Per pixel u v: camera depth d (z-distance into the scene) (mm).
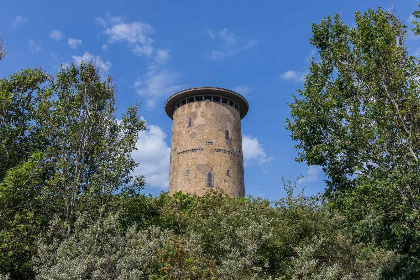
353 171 15289
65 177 18656
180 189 39812
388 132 14320
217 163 40344
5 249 16469
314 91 16500
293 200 21766
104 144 19203
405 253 14109
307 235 19094
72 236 14812
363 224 13984
